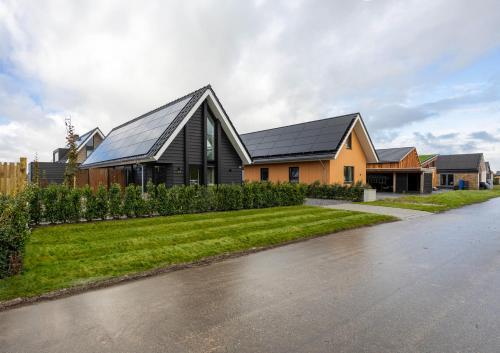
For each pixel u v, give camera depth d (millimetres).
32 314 4020
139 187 11000
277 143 26922
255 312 4105
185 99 17109
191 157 15734
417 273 5742
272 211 13094
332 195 20531
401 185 29531
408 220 12523
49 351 3176
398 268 6055
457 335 3502
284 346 3275
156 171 15875
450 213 14836
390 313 4066
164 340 3406
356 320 3871
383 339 3414
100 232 8320
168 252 6793
